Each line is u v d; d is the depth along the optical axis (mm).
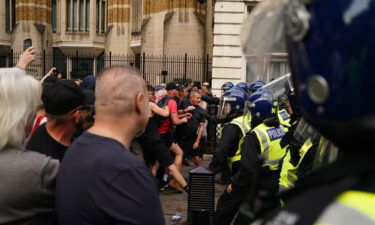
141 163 2121
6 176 2184
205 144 11594
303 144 3387
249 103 4516
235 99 5633
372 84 884
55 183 2275
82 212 2043
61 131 2914
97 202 2010
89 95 3365
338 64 935
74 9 34000
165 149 6320
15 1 33094
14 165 2209
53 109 2844
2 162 2211
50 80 5219
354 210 840
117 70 2252
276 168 4086
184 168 10758
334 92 944
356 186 886
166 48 24734
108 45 33906
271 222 971
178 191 8562
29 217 2230
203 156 11594
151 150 6250
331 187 926
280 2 1167
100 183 2025
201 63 24500
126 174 2031
